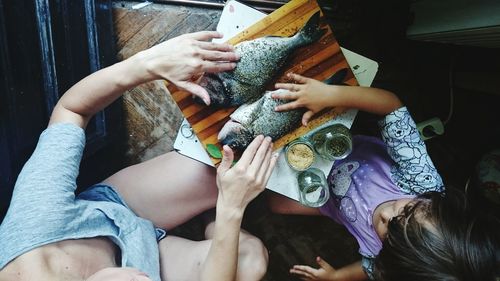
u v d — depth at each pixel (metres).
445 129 1.26
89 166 1.12
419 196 0.84
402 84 1.24
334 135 0.92
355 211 1.00
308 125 0.92
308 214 1.15
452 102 1.20
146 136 1.24
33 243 0.68
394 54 1.22
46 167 0.73
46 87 0.91
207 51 0.79
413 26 1.14
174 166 1.01
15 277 0.65
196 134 0.90
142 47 1.19
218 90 0.87
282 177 0.95
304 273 1.14
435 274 0.70
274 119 0.90
